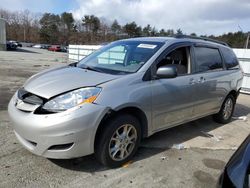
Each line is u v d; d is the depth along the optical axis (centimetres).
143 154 392
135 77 352
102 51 459
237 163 201
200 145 443
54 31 8612
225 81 527
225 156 409
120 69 380
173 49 415
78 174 325
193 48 456
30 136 303
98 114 304
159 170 350
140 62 380
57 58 2859
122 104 325
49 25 8725
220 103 535
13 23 8462
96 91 313
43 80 345
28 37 8400
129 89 339
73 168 337
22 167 331
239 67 600
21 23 8594
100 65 409
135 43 432
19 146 384
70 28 8838
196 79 446
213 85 490
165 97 387
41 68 1533
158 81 377
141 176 332
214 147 440
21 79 1022
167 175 340
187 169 359
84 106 299
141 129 372
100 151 326
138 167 353
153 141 442
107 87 321
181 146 427
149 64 374
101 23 8662
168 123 412
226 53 555
